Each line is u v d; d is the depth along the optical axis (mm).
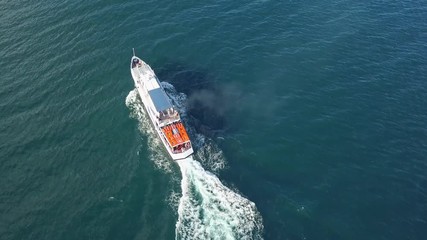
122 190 78438
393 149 87062
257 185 79500
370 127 91375
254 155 85188
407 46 111062
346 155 85938
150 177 80375
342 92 99062
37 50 109250
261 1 126750
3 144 86750
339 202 77375
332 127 91312
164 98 88250
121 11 121625
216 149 85625
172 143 81125
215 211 73812
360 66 105500
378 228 73500
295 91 99500
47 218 74312
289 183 80438
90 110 94125
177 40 112812
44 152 85500
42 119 92188
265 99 97625
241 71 104688
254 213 74000
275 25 118000
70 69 104062
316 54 108875
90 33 114625
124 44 111312
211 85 101000
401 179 81500
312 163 84375
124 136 88500
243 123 92000
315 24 118250
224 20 119438
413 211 76125
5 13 120625
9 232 72375
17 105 95188
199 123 91312
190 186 77938
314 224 73625
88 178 80750
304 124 92000
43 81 100875
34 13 120812
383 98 97562
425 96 97938
